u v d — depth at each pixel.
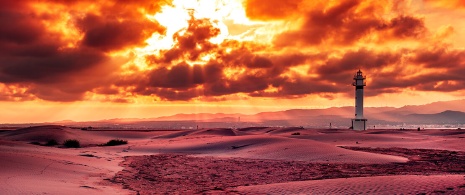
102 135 90.88
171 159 39.44
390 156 37.75
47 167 24.66
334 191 18.16
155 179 25.77
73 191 17.66
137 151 49.59
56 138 74.88
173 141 64.50
